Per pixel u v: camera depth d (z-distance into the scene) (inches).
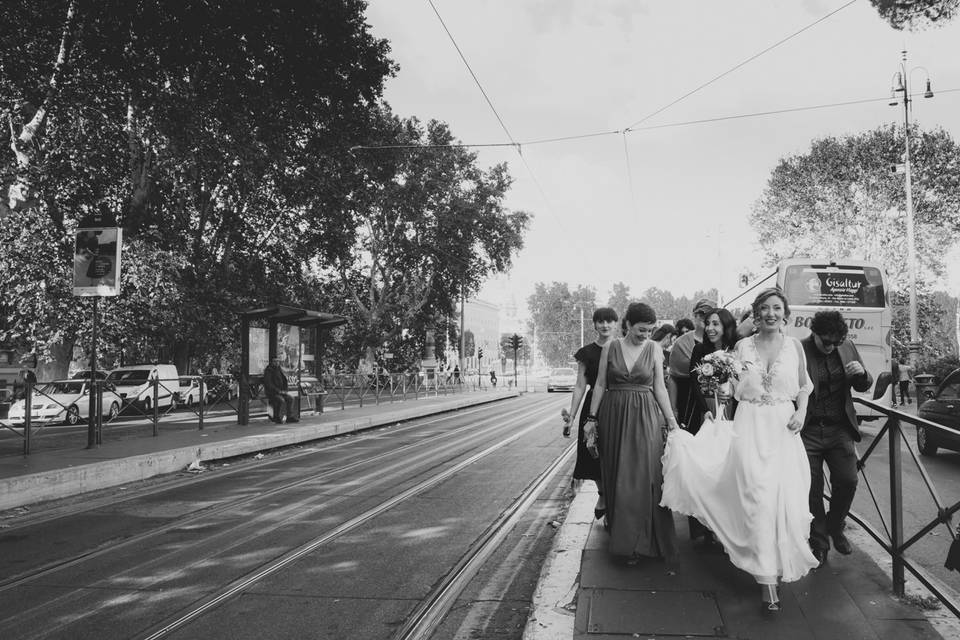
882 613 142.9
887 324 589.3
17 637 152.9
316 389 748.6
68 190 808.9
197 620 161.6
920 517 240.5
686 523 229.9
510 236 1685.5
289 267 1179.3
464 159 1640.0
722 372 161.5
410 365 1856.5
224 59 794.2
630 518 174.9
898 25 461.4
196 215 1107.9
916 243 1262.3
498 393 1469.0
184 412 724.0
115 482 358.9
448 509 282.2
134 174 936.9
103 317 866.1
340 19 837.8
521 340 1779.0
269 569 200.2
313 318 675.4
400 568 201.5
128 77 763.4
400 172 1535.4
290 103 874.1
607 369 187.6
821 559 174.6
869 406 170.6
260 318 637.3
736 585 160.4
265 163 887.7
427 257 1692.9
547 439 552.7
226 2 732.7
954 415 394.3
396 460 433.1
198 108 799.1
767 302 157.3
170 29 742.5
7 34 713.0
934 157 1248.8
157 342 1049.5
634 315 183.2
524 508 284.7
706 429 179.2
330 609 168.4
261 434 527.5
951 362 917.8
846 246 1314.0
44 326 852.0
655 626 136.5
